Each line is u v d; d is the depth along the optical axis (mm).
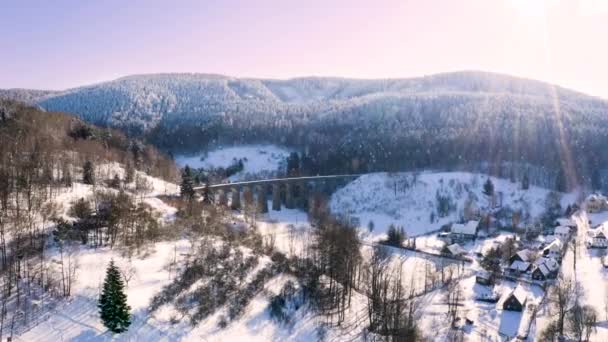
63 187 110062
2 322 61406
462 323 89375
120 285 64062
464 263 127875
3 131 132500
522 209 188500
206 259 90562
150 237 94562
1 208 85500
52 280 70812
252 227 126562
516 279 115000
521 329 87125
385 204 193000
